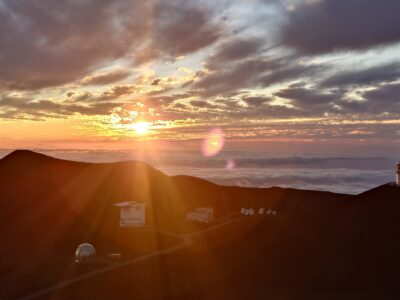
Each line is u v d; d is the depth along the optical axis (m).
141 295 41.84
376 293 41.56
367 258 48.06
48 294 42.03
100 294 41.78
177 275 47.69
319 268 47.84
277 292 42.97
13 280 46.53
